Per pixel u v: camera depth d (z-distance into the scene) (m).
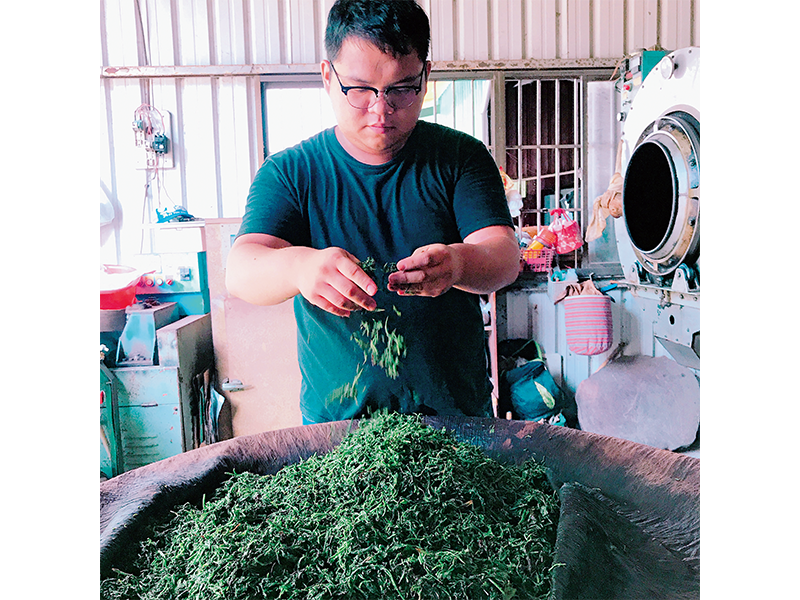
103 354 2.57
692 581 0.70
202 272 3.06
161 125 3.20
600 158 3.43
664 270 1.90
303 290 0.95
